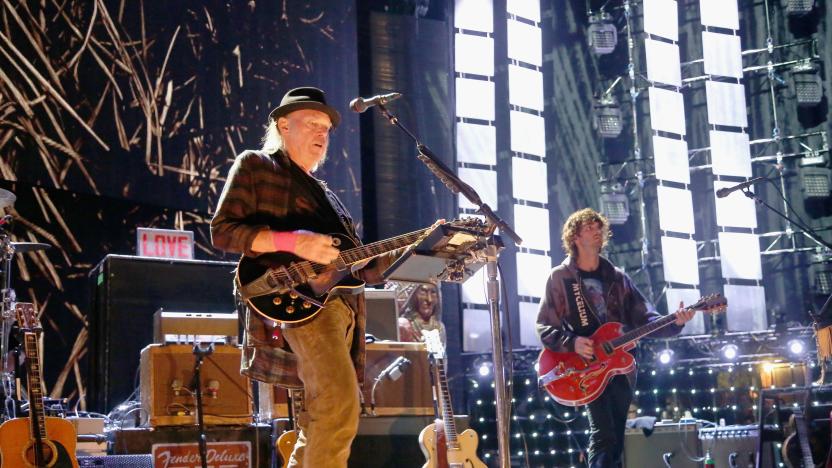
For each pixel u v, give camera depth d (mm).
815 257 14688
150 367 6094
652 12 15375
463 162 13227
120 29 9508
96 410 7867
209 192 10102
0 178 8523
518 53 14492
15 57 8680
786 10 15367
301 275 4137
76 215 9594
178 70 9953
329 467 4043
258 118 10633
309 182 4441
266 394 6477
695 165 15375
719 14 15422
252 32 10695
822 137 15039
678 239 14688
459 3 13789
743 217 14852
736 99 15211
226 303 8305
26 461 5684
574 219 7465
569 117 15375
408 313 8859
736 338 13891
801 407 7164
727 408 13266
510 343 5387
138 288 7957
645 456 8188
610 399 7148
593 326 7273
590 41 15195
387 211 11844
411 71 12391
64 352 9312
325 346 4129
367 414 6531
